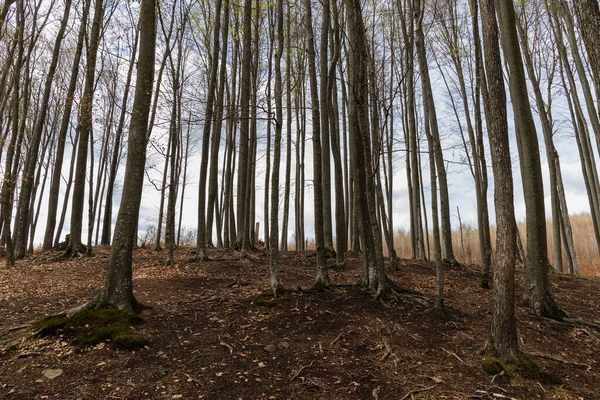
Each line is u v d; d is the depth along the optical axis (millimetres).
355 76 6625
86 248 12133
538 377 4199
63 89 15250
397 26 13070
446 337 5285
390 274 9578
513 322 4547
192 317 5566
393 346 4879
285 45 13523
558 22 12680
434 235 6391
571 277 10906
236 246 13039
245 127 11984
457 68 12656
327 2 7906
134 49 15148
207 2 13383
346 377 4051
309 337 5023
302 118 17266
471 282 9391
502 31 7070
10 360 3969
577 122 13633
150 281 7566
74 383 3652
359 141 6938
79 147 12008
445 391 3836
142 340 4531
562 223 13922
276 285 6543
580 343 5605
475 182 12219
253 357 4430
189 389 3674
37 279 8484
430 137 6953
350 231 15953
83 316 4930
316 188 7109
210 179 12445
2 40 12398
